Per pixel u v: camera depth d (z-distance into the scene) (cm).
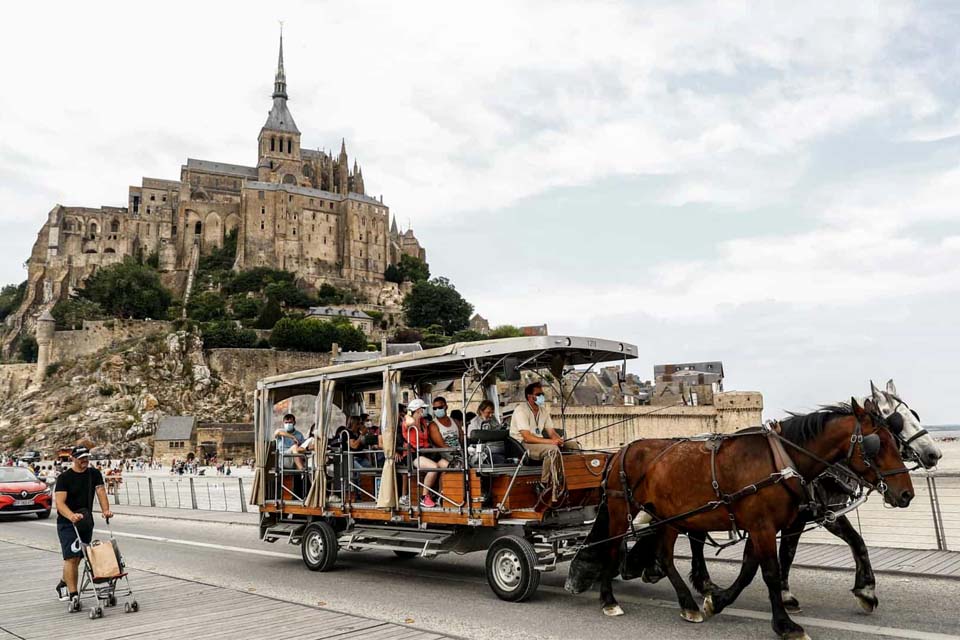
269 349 11569
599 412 5959
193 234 16412
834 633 774
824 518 831
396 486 1153
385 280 16912
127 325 12100
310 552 1311
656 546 931
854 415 830
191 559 1491
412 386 1325
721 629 811
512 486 1006
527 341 998
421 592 1073
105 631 880
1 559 1534
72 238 16312
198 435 9362
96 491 1059
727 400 7062
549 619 876
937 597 926
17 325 15362
